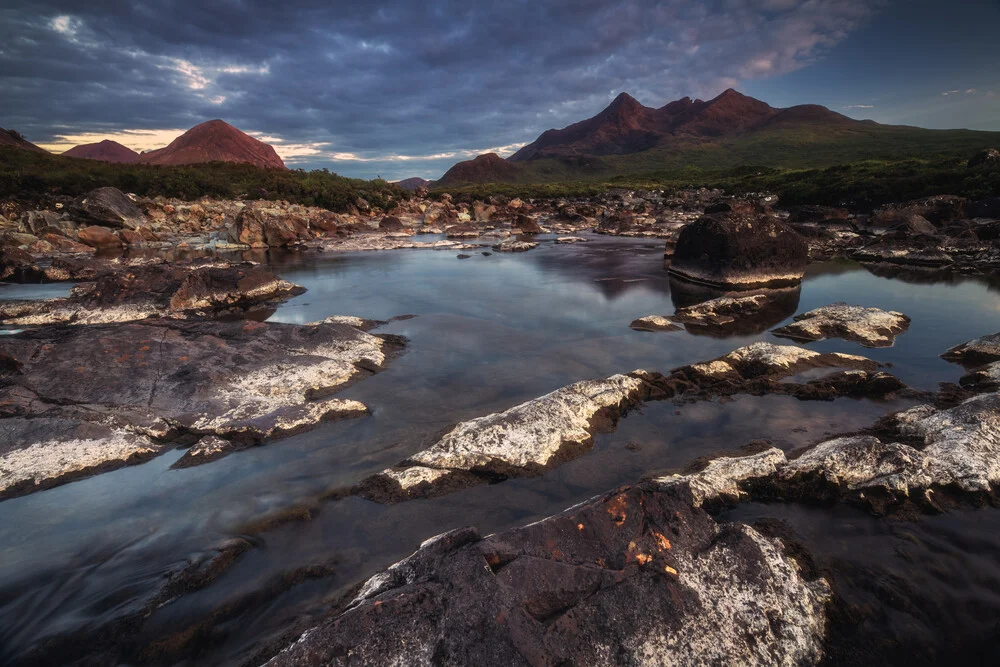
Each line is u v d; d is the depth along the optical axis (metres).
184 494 4.82
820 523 4.21
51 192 34.72
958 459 4.69
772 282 15.18
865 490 4.47
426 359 8.48
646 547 3.22
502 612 2.73
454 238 30.38
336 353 8.17
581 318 11.22
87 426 5.71
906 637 3.15
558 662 2.60
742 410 6.40
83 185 36.56
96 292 12.01
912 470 4.54
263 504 4.64
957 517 4.22
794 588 3.31
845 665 2.98
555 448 5.31
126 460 5.41
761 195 41.19
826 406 6.50
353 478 5.02
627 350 8.88
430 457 5.07
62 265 16.62
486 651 2.58
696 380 7.33
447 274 17.30
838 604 3.36
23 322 10.67
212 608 3.46
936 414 5.58
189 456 5.45
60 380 6.62
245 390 6.77
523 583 2.89
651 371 7.77
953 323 10.50
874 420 6.07
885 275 16.81
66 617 3.45
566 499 4.60
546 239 29.16
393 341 9.34
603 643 2.73
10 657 3.17
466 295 13.77
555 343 9.34
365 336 8.95
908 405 6.46
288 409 6.25
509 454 5.11
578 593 2.91
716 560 3.29
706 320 10.72
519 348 9.04
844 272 17.56
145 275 12.93
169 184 40.91
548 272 17.53
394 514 4.45
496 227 36.09
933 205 27.88
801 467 4.76
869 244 22.05
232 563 3.91
